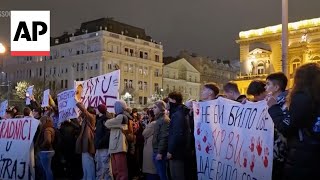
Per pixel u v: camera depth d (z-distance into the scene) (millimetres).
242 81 49031
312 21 43625
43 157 9422
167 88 87312
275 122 4406
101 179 9273
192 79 94125
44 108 12758
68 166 11586
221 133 6418
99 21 80688
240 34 50469
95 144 9289
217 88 7539
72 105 10828
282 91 5523
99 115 9695
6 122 9211
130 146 9891
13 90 72375
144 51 84438
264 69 47844
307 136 4004
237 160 5941
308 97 4004
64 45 84312
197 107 7172
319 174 3949
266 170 5207
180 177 7656
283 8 13570
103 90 10156
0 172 9172
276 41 46875
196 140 7180
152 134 9328
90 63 78812
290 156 4137
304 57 43781
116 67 74688
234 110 6090
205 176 6895
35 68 91062
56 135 11172
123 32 81375
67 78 83188
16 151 8969
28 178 8867
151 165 9273
